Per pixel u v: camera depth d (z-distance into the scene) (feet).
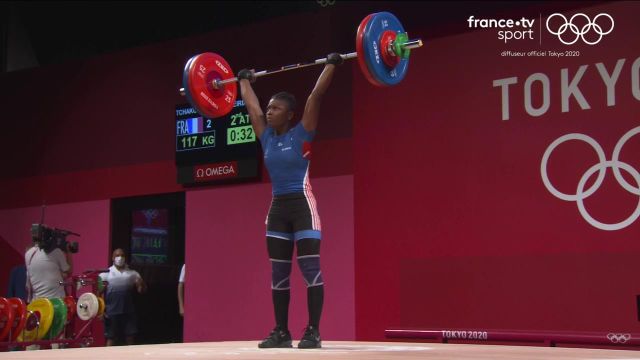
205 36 32.96
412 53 27.84
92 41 38.47
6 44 38.73
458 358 10.80
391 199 27.61
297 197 13.99
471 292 25.81
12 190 37.24
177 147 32.60
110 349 14.33
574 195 24.45
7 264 36.73
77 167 35.70
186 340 31.83
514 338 24.45
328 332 28.30
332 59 14.16
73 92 36.24
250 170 30.78
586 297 23.97
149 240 37.09
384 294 27.37
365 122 28.48
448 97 26.94
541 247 24.82
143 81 34.40
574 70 24.86
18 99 37.65
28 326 27.76
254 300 30.42
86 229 35.06
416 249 26.94
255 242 30.68
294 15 30.81
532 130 25.35
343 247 28.37
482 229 25.86
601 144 24.18
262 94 31.19
